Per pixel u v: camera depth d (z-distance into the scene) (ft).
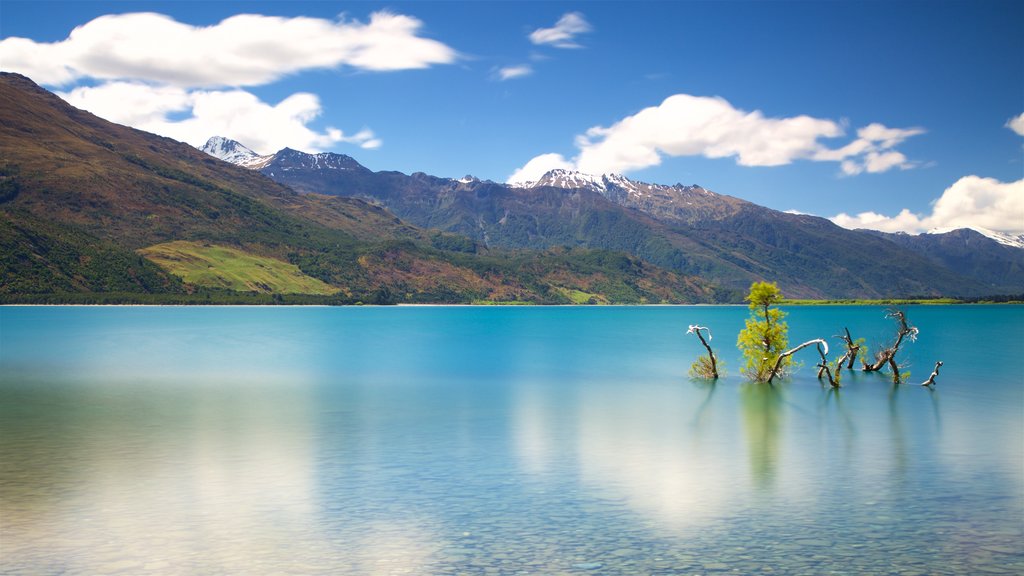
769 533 68.85
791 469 95.50
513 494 82.74
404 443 112.68
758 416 139.64
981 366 240.32
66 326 501.97
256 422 132.16
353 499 80.59
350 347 339.77
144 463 98.12
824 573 58.90
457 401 160.86
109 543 65.62
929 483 87.81
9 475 90.89
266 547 64.75
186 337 399.85
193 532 68.95
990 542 66.28
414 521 72.54
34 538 66.95
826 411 146.00
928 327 524.52
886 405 153.48
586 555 62.95
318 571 59.16
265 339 393.50
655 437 117.91
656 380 203.21
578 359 276.21
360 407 151.23
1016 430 124.47
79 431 122.21
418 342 380.37
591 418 137.28
